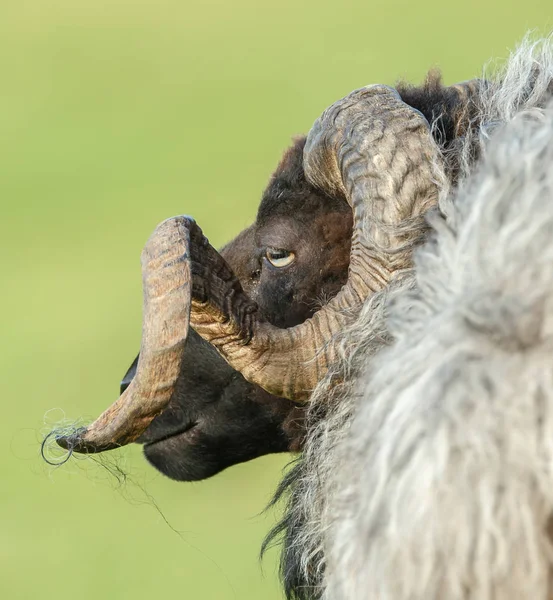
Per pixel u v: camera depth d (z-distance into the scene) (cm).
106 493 4175
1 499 4216
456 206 1174
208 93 9106
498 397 971
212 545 3634
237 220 4319
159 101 9081
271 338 1320
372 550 1039
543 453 951
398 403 1041
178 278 1188
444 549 972
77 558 3700
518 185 1053
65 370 4719
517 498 952
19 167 7881
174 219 1232
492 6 10138
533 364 970
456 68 7688
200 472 1789
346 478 1166
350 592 1088
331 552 1213
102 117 8912
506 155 1095
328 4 11288
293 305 1578
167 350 1172
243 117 8306
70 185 7444
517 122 1233
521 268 1002
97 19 11488
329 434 1343
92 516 4078
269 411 1697
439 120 1496
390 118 1356
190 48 10394
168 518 3891
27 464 4319
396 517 1007
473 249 1059
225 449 1756
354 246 1357
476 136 1404
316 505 1395
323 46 9725
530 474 953
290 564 1625
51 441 1323
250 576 3412
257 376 1325
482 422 971
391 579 1012
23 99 9369
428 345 1039
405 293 1205
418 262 1180
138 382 1182
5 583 3494
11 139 8544
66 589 3453
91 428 1224
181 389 1728
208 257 1270
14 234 6594
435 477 980
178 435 1770
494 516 955
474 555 959
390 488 1020
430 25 9725
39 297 5675
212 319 1291
